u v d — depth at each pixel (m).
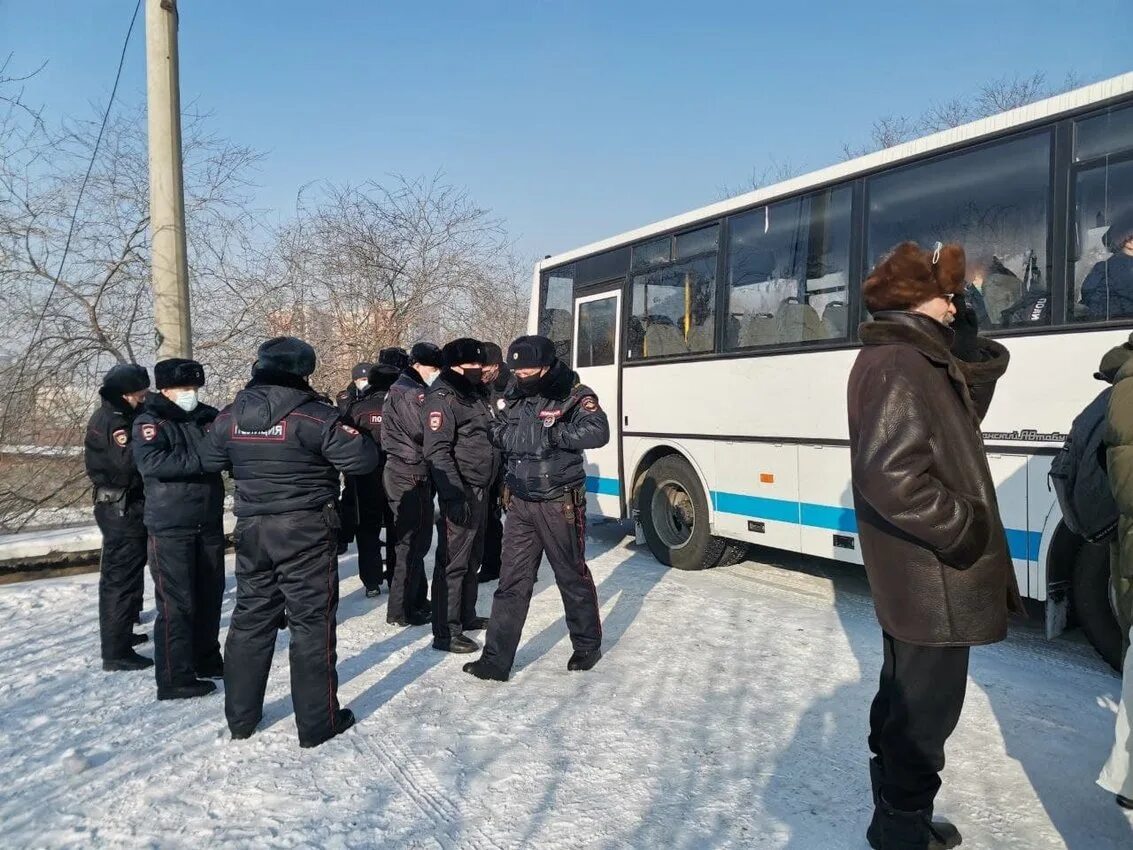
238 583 3.97
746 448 6.82
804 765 3.61
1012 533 4.96
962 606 2.55
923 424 2.49
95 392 10.97
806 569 7.61
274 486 3.81
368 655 5.16
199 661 4.83
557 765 3.64
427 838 3.08
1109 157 4.62
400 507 5.73
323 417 3.87
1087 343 4.66
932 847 2.87
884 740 2.71
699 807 3.28
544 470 4.59
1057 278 4.80
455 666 4.93
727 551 7.39
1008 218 5.07
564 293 9.39
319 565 3.89
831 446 6.08
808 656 5.03
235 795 3.41
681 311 7.61
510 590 4.68
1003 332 5.01
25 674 4.88
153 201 7.07
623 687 4.57
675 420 7.60
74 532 7.80
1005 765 3.61
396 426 5.71
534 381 4.59
